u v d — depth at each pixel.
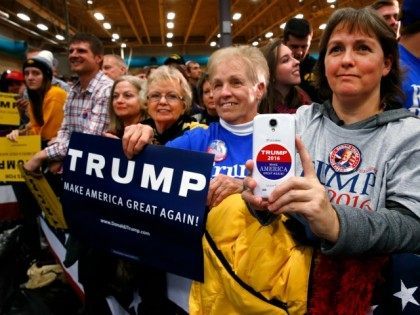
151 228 1.08
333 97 0.96
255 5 13.88
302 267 0.81
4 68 14.22
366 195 0.84
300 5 12.39
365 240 0.69
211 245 0.90
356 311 0.77
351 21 0.87
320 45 0.97
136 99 2.14
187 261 1.02
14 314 2.16
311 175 0.74
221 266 0.87
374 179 0.83
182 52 24.25
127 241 1.13
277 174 0.77
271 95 2.00
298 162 0.93
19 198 2.69
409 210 0.76
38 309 2.19
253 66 1.34
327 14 13.89
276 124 0.77
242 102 1.33
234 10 14.84
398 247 0.73
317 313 0.78
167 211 1.05
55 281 2.41
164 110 1.79
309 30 2.75
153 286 1.21
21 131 3.19
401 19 1.49
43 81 3.01
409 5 1.43
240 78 1.31
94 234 1.20
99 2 12.89
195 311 0.99
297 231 0.83
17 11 12.69
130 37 22.25
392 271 0.83
